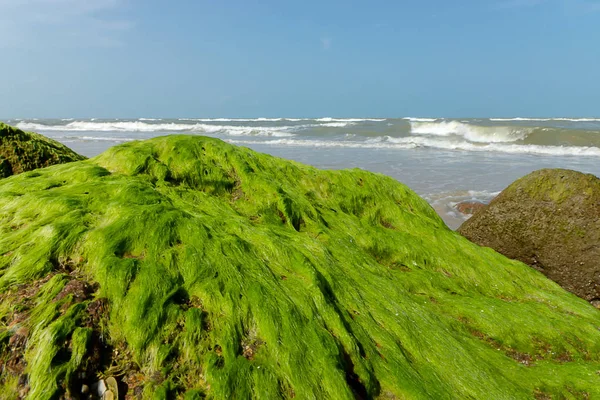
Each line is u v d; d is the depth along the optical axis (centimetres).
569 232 890
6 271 440
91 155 2222
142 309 402
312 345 415
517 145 2812
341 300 518
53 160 925
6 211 553
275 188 715
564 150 2589
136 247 477
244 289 450
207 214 597
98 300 407
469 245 833
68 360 357
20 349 364
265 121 7312
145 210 517
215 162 748
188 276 453
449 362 491
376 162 2167
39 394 333
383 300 555
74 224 493
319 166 2036
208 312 424
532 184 988
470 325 611
